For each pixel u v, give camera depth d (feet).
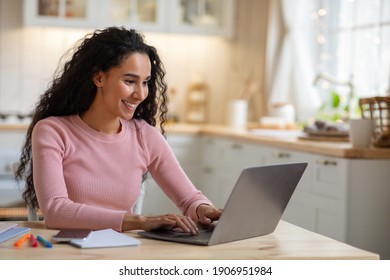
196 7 21.91
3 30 21.59
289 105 20.38
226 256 6.55
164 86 9.39
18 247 6.66
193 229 7.40
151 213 20.67
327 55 20.39
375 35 17.88
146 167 8.98
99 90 8.43
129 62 8.08
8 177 19.51
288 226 8.26
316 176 14.51
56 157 8.15
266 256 6.58
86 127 8.54
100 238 6.98
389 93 16.01
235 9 23.08
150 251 6.64
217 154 20.16
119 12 21.27
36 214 9.21
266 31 22.49
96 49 8.21
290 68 20.89
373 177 13.52
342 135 15.80
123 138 8.73
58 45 21.94
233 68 23.35
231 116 21.88
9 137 19.56
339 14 19.89
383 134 13.99
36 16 20.65
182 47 23.11
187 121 23.16
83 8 20.99
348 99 18.70
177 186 8.95
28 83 21.83
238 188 6.81
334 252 6.83
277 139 16.37
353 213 13.44
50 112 8.75
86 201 8.41
